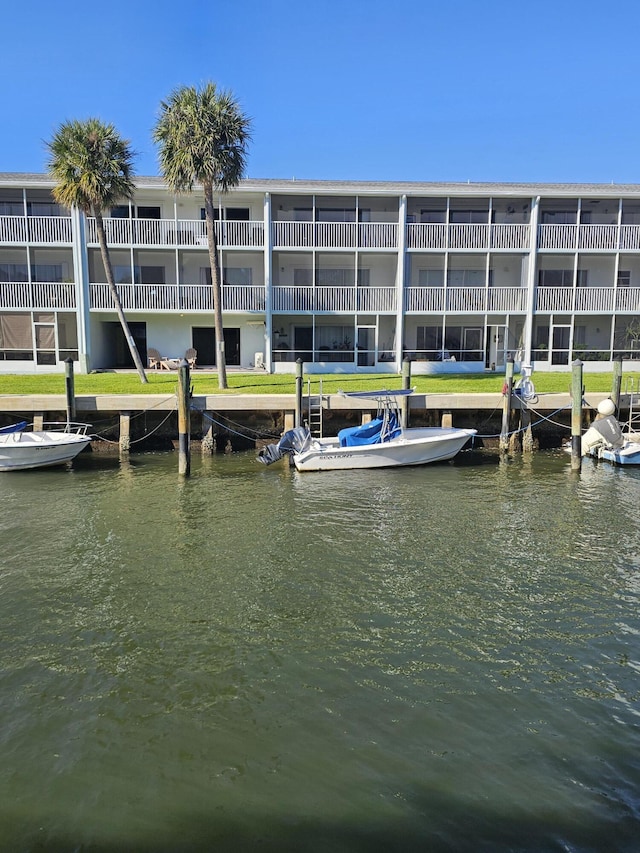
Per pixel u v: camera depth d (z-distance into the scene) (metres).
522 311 28.81
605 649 6.56
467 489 13.77
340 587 8.18
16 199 27.70
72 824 4.27
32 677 6.07
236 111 20.72
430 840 4.11
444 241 28.41
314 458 15.41
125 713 5.49
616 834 4.14
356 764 4.82
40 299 27.20
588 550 9.62
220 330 21.08
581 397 15.96
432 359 29.61
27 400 17.36
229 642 6.74
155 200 28.66
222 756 4.93
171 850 4.06
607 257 29.81
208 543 9.93
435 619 7.26
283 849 4.06
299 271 30.05
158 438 18.52
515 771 4.73
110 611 7.49
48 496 12.98
